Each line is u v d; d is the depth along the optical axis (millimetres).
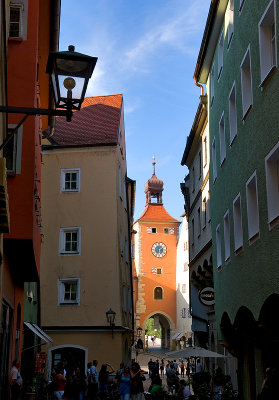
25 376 23375
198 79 23828
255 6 12922
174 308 80250
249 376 17234
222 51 19203
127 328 31609
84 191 31609
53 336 29578
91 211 31312
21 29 14469
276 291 11180
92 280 30359
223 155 18969
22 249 14023
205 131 25609
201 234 26984
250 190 14062
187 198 32406
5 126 10000
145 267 81562
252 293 13570
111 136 32719
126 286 34688
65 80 6961
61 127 34188
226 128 17750
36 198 15297
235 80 15812
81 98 7000
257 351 15297
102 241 30891
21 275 17016
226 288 18203
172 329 79375
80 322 29750
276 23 10875
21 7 14570
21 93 14133
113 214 31266
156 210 86250
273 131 11312
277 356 14367
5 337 13820
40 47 19453
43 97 21031
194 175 30094
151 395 16734
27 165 13828
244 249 14609
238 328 17172
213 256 21625
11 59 14281
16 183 13695
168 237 83438
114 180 31688
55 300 30172
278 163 11797
